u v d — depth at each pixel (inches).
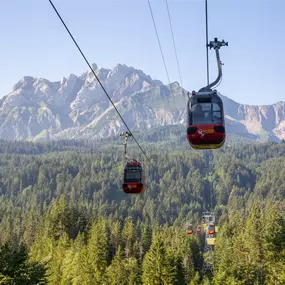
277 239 3427.7
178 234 6166.3
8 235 6491.1
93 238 4507.9
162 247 3629.4
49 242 5177.2
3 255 2107.5
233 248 4170.8
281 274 3147.1
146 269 3636.8
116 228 5866.1
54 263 4306.1
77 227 6195.9
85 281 3944.4
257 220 4020.7
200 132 1010.7
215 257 4712.1
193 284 3882.9
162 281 3516.2
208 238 5300.2
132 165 1775.3
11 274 2058.3
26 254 2199.8
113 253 5260.8
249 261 3629.4
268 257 3472.0
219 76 1042.7
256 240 3868.1
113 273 3934.5
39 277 2176.4
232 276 3336.6
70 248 4899.1
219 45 934.4
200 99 1027.9
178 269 3713.1
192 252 5221.5
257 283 3366.1
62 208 6269.7
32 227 6776.6
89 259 4089.6
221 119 1016.9
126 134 1868.8
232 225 6476.4
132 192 1754.4
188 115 1033.5
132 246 5295.3
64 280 4138.8
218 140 1012.5
